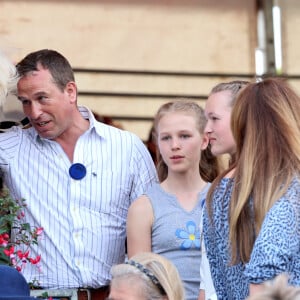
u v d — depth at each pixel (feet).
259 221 17.98
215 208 19.16
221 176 19.43
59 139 25.30
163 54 56.24
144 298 17.92
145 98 56.24
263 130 18.54
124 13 55.93
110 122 35.47
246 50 56.29
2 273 18.34
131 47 55.98
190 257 23.84
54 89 24.84
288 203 17.71
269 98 18.78
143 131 56.08
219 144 23.90
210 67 56.34
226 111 23.84
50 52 25.26
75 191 24.99
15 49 26.63
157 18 56.18
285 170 18.07
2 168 25.13
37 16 54.80
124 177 25.49
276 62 56.18
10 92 25.03
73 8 55.26
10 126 26.35
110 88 55.93
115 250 25.23
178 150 24.13
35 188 25.05
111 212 25.23
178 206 24.17
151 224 24.14
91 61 55.62
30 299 18.04
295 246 17.53
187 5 56.18
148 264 18.20
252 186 18.25
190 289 23.73
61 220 24.82
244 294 18.57
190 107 24.43
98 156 25.36
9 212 24.09
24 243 23.94
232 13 56.24
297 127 18.52
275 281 13.71
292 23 55.98
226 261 18.95
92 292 24.82
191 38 56.29
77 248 24.70
